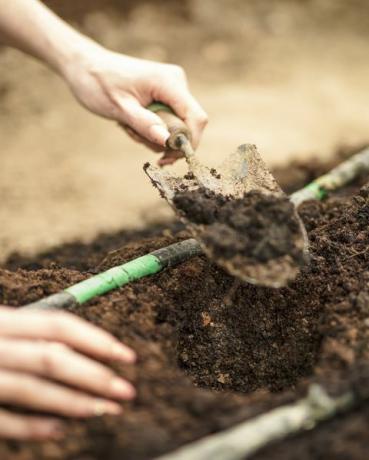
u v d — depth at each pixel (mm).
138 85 1240
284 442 940
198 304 1111
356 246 1119
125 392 961
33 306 1027
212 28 2193
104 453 937
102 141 1648
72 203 1479
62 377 949
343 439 938
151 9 2246
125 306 1061
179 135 1174
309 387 978
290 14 2279
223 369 1107
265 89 1870
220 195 1083
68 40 1279
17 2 1279
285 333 1100
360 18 2264
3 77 1900
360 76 1925
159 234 1380
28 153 1597
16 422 942
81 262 1326
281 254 1028
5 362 946
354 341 1014
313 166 1520
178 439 942
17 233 1414
